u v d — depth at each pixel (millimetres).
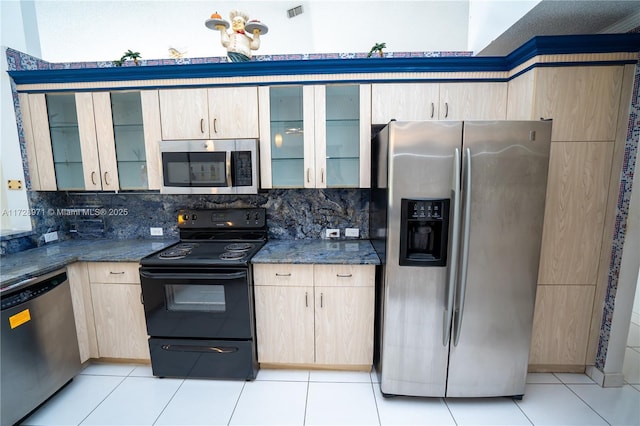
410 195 1561
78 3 2373
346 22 2410
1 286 1511
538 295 1907
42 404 1772
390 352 1727
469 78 1966
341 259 1858
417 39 2402
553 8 1560
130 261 1960
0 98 2070
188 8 2406
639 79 1648
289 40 2461
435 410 1720
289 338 1986
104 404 1777
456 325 1635
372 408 1739
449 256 1577
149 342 1940
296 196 2428
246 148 2018
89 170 2172
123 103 2156
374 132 2104
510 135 1498
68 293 1892
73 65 2416
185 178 2084
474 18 2270
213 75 2029
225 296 1862
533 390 1853
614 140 1736
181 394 1855
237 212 2373
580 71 1688
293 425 1624
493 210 1552
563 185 1789
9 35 2189
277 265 1916
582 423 1612
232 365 1934
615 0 1495
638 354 2225
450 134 1506
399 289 1654
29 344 1625
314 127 2041
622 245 1768
